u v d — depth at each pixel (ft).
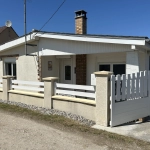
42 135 15.02
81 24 35.40
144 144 13.33
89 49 25.99
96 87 17.95
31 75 34.14
